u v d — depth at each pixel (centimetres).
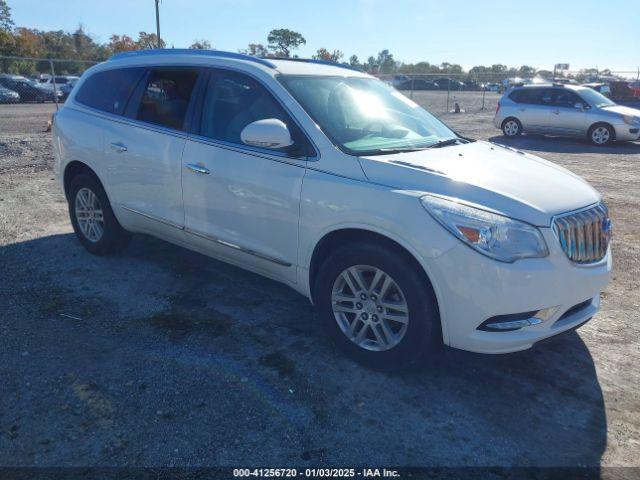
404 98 491
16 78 3058
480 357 375
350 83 444
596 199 356
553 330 320
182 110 440
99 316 415
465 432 299
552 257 309
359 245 339
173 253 552
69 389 324
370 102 435
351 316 362
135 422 297
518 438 296
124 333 391
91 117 510
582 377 354
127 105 485
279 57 465
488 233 302
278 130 353
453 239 304
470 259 302
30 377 334
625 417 315
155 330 396
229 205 404
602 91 2738
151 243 579
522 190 332
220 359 360
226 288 472
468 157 384
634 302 471
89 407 308
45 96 3123
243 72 413
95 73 531
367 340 353
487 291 302
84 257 535
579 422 310
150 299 447
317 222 354
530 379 351
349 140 372
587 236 332
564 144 1553
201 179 417
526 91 1667
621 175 1055
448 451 284
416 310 322
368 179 338
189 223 437
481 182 330
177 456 273
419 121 456
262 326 407
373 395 328
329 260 354
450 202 312
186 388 328
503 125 1709
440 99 3388
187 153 427
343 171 348
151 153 451
